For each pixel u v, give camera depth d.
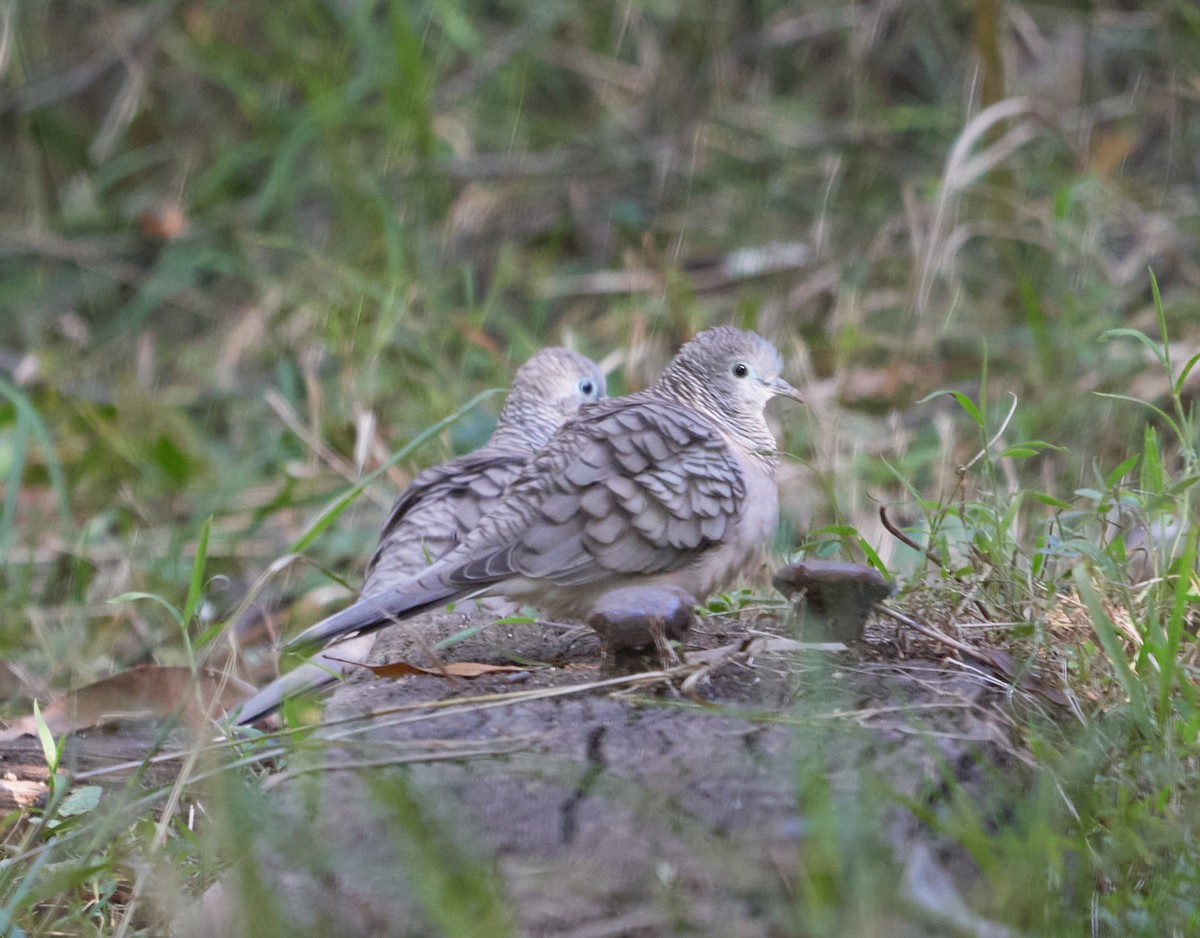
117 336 16.44
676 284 14.10
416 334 13.82
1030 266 13.97
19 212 18.22
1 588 11.34
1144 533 8.09
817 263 14.97
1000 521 7.43
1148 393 11.72
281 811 5.26
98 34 18.75
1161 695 6.11
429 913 4.50
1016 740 6.00
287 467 12.63
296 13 18.23
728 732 5.76
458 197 16.84
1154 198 14.50
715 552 7.41
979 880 5.04
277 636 10.34
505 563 7.05
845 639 6.62
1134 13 16.53
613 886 4.76
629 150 17.14
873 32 17.14
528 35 17.64
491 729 5.85
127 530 12.01
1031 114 14.09
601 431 7.32
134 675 8.34
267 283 15.70
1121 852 5.46
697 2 17.86
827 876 4.56
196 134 18.48
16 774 7.50
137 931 5.86
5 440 13.38
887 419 12.39
